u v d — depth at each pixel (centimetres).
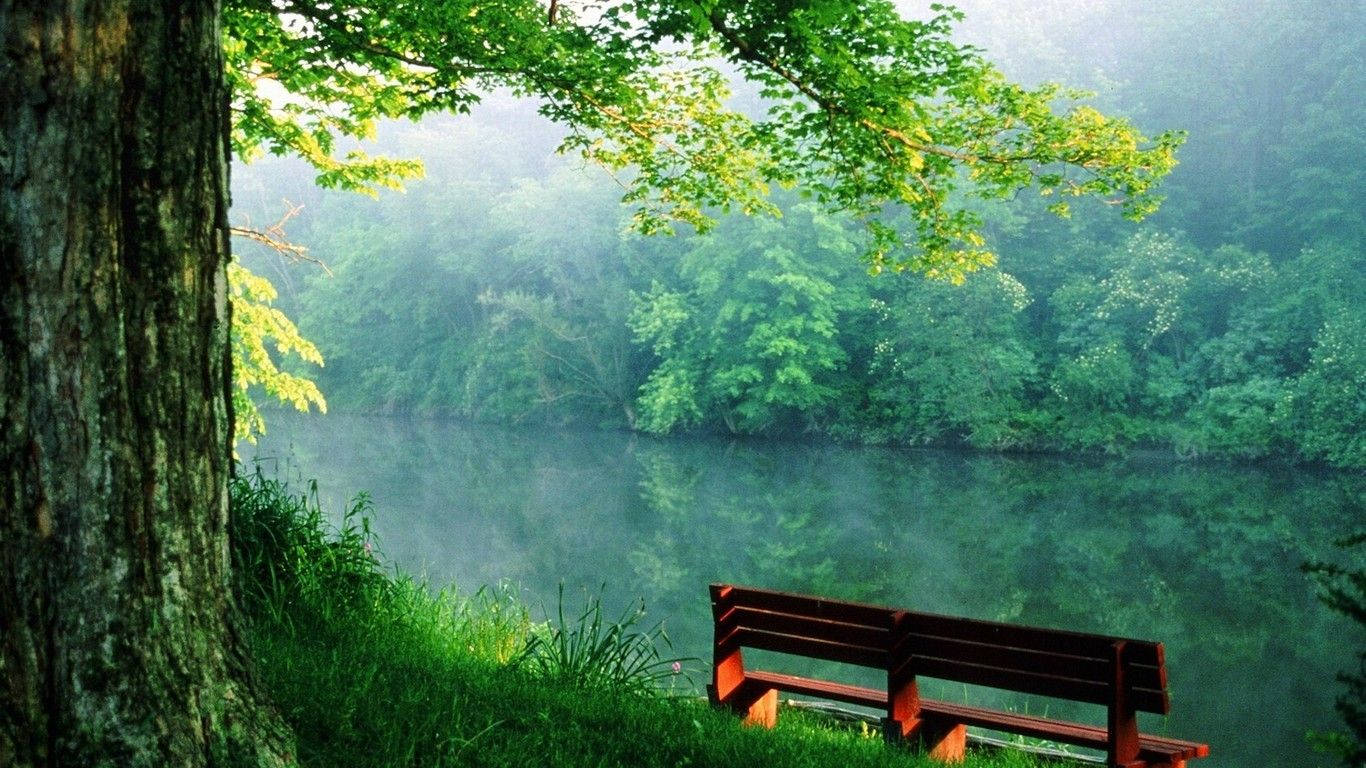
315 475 3016
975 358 3838
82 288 250
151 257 264
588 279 5269
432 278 5962
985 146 873
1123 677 472
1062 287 4116
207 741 272
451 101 853
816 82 780
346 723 351
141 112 259
